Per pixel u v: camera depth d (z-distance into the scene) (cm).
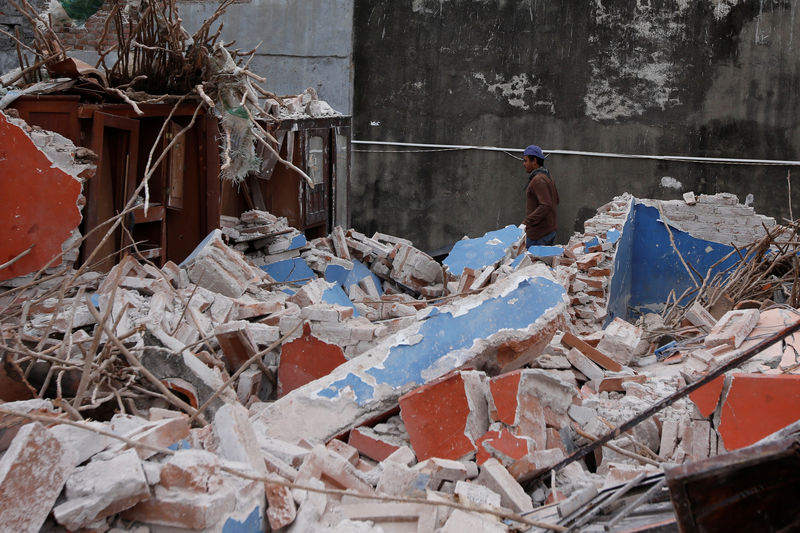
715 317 973
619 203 1199
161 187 785
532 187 1152
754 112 1518
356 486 383
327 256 976
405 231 1672
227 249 730
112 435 294
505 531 349
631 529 298
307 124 1066
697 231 1200
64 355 483
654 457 474
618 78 1552
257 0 1628
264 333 595
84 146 668
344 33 1619
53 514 264
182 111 783
